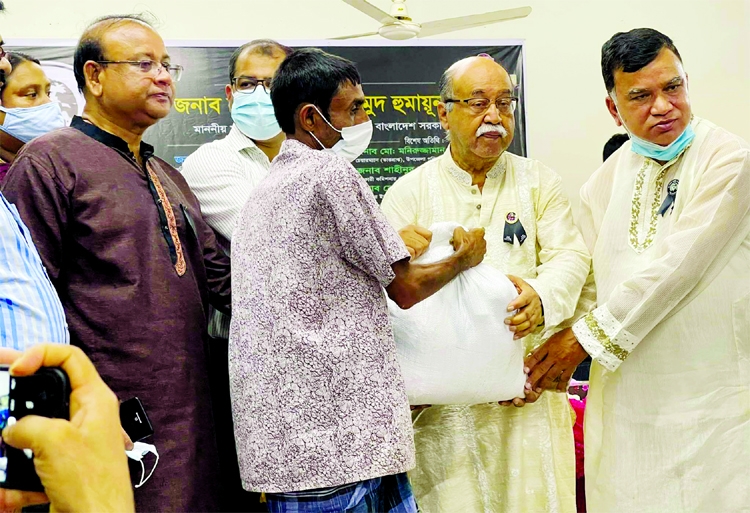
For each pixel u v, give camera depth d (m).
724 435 2.22
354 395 1.74
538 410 2.43
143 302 1.88
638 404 2.32
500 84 2.40
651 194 2.37
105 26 2.03
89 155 1.92
